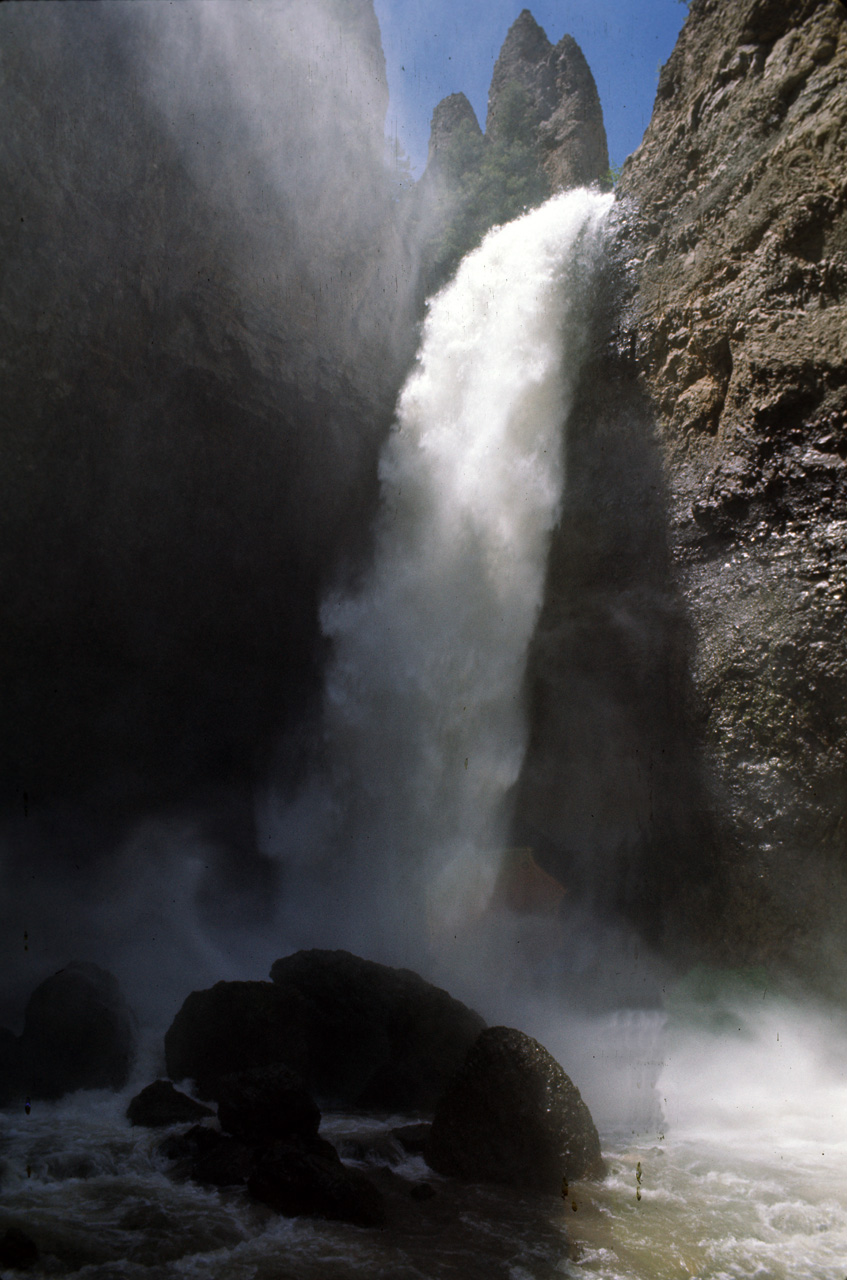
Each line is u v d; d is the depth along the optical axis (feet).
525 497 57.41
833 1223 21.36
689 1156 26.27
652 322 51.01
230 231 56.95
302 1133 23.68
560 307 57.72
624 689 48.78
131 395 53.21
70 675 52.47
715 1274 18.39
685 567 46.11
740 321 44.34
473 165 90.58
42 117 46.55
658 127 55.11
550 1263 18.42
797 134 43.93
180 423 55.93
